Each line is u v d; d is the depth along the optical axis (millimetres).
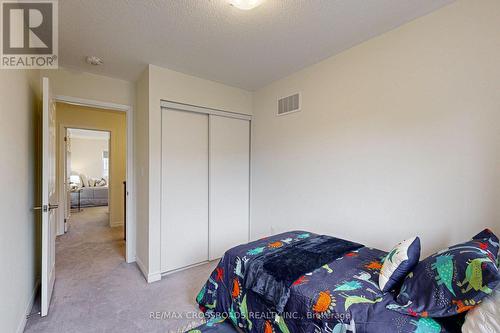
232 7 1695
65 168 4883
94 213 6180
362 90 2203
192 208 3012
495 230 1508
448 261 1132
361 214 2217
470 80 1598
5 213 1449
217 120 3209
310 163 2689
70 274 2727
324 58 2500
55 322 1878
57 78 2635
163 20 1843
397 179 1970
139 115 2961
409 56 1889
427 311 1097
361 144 2215
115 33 2014
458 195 1656
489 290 934
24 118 1879
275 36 2082
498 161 1496
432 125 1773
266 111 3277
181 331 1800
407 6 1702
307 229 2721
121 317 1956
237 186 3430
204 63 2598
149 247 2598
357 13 1773
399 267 1306
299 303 1326
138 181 3025
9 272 1522
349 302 1220
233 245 3391
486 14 1530
